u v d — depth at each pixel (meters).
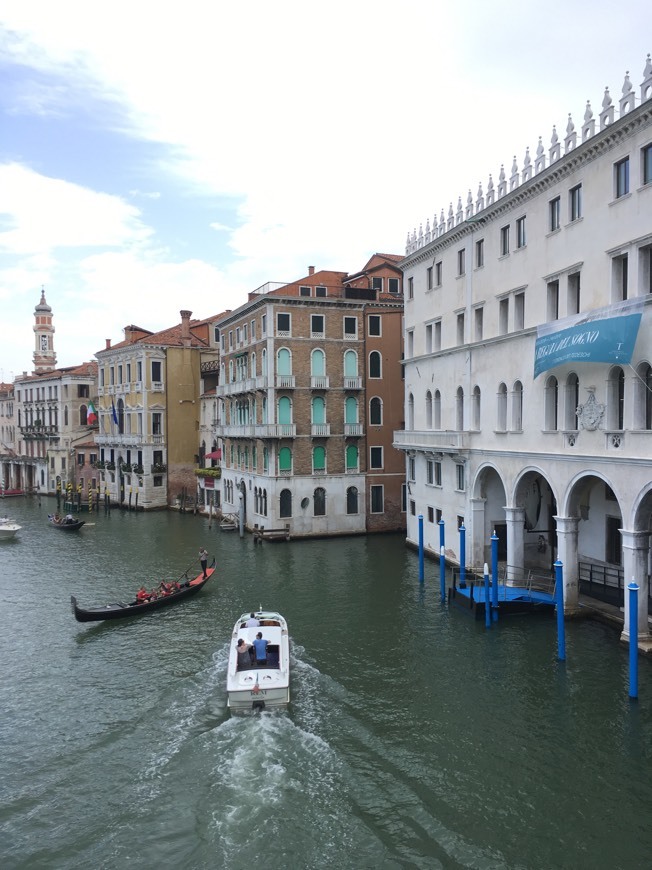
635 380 18.12
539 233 22.77
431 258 31.06
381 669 18.42
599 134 19.14
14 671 19.11
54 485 68.81
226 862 11.05
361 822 11.93
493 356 25.67
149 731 15.38
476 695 16.72
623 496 18.69
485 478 27.36
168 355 54.44
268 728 15.10
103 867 11.06
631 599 16.02
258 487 39.97
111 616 23.25
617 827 11.79
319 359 38.72
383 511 40.06
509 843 11.41
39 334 79.75
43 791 13.18
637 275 18.22
